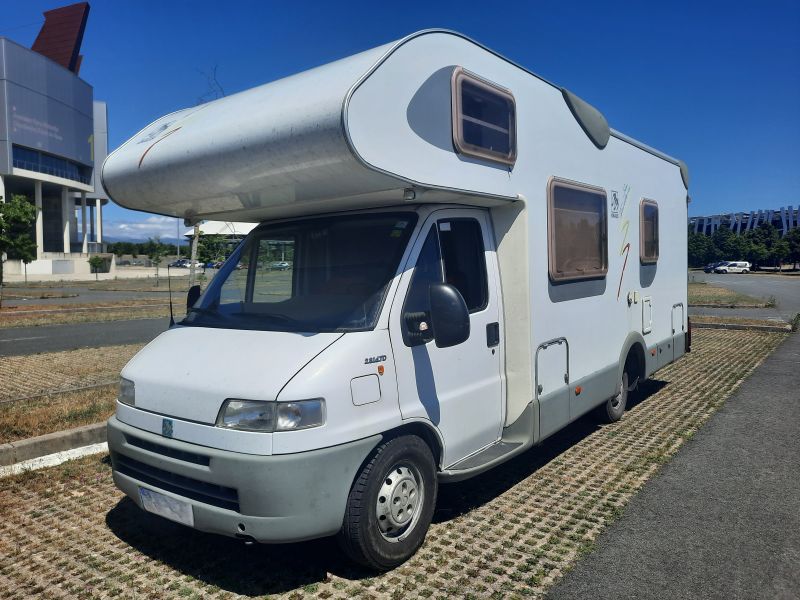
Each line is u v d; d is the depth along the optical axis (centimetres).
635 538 404
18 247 2330
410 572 363
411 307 380
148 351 404
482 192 411
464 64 403
